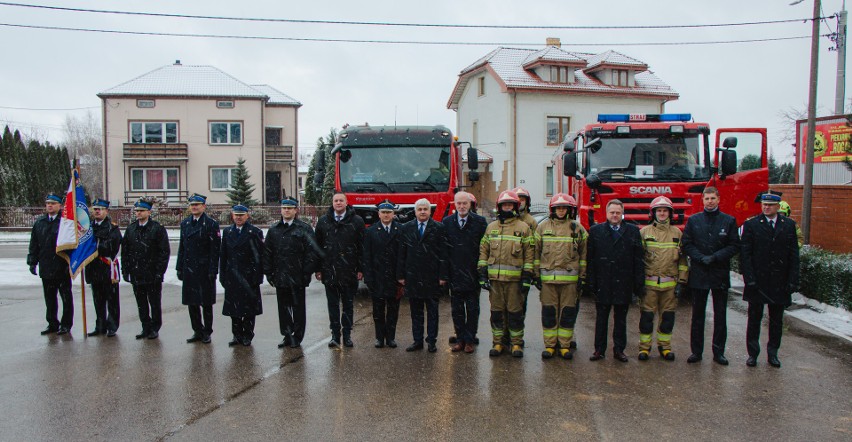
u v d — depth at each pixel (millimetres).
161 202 35219
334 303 7918
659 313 7371
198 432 5180
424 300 7777
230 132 37844
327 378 6613
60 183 40031
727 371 6832
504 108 35906
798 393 6094
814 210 15289
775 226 6938
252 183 37500
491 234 7441
